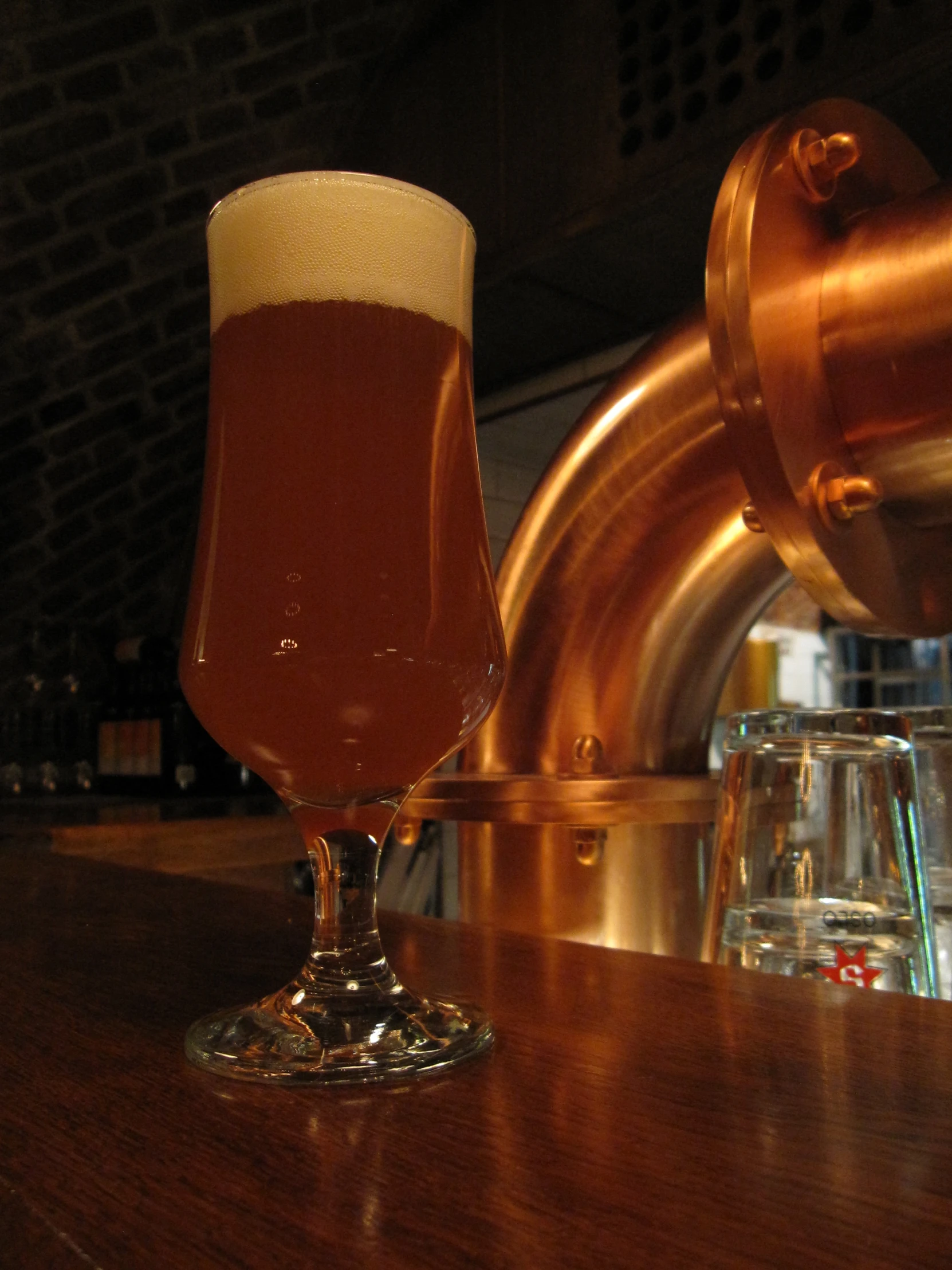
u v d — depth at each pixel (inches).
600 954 20.1
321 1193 8.8
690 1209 8.5
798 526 20.4
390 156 81.2
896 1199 8.7
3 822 74.0
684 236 64.0
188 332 96.3
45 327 88.8
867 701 147.6
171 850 72.7
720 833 21.1
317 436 14.0
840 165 21.0
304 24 76.5
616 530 29.2
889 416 21.0
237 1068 12.3
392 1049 12.8
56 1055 13.3
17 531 104.5
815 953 19.5
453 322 15.6
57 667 115.7
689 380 27.0
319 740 14.1
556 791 27.5
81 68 73.3
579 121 64.6
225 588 14.2
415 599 13.8
